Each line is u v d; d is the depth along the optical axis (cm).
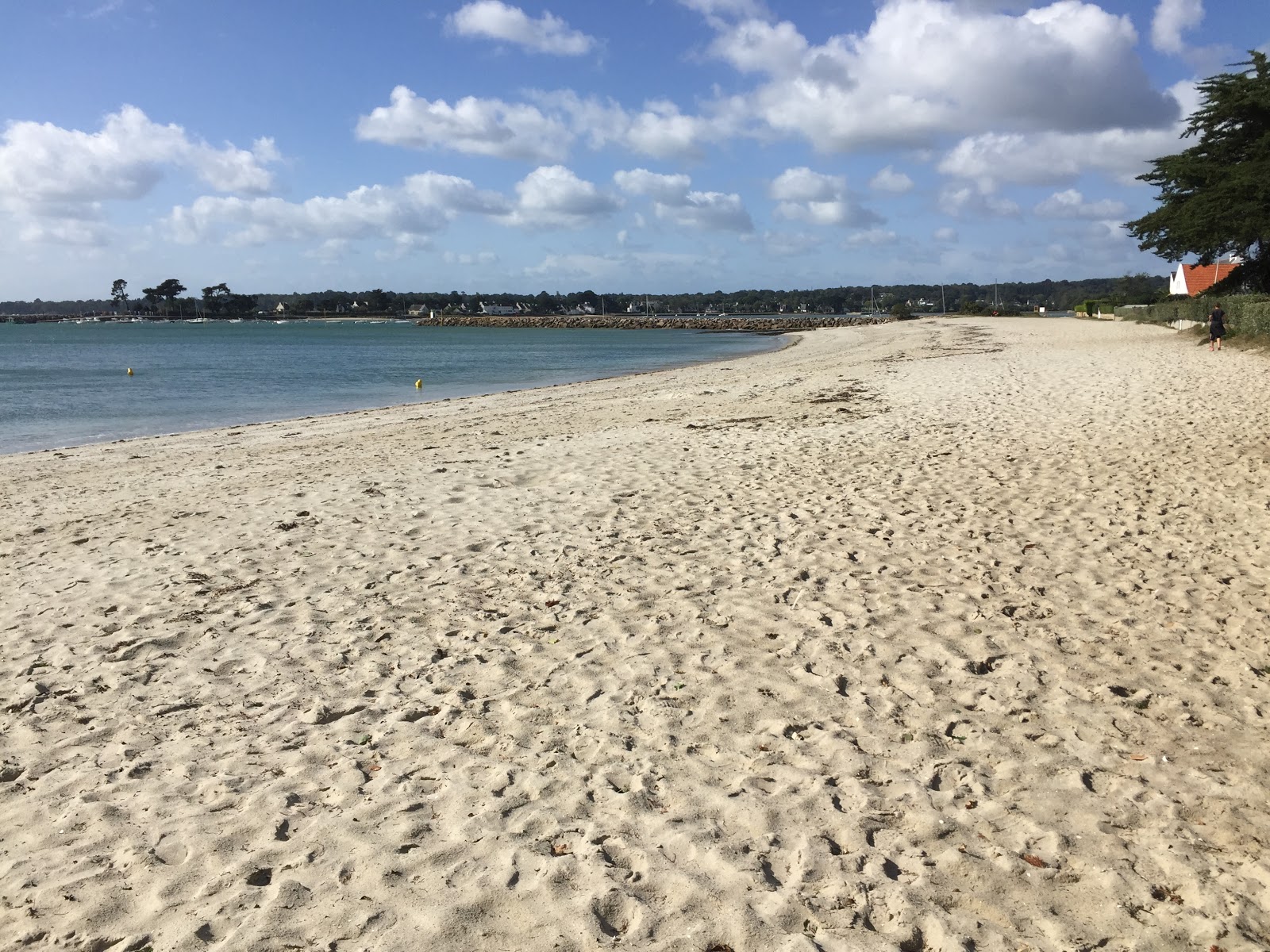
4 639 637
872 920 322
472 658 576
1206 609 616
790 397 2031
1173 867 347
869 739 457
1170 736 453
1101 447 1176
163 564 816
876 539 802
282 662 577
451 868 357
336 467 1362
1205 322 3253
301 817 399
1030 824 379
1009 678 522
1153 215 3762
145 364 5072
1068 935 312
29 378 3944
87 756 463
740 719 484
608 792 414
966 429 1374
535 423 1864
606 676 542
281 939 317
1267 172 3047
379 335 12000
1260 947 302
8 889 352
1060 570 707
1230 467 1025
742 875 346
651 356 5666
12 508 1161
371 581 739
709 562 755
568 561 771
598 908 328
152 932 324
